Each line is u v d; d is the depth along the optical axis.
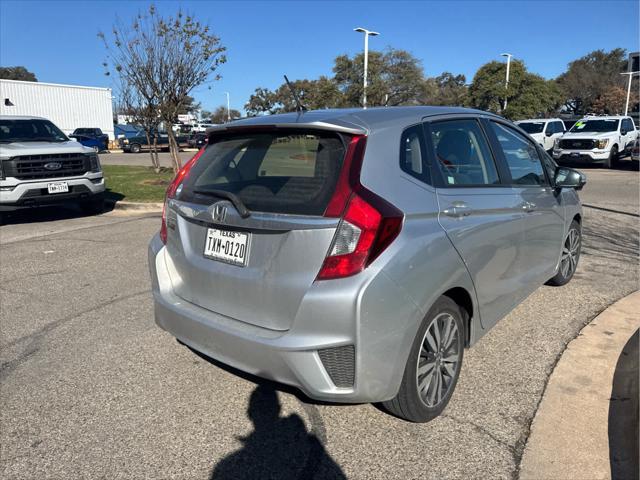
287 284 2.68
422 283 2.76
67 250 7.44
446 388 3.19
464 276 3.13
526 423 3.08
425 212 2.88
